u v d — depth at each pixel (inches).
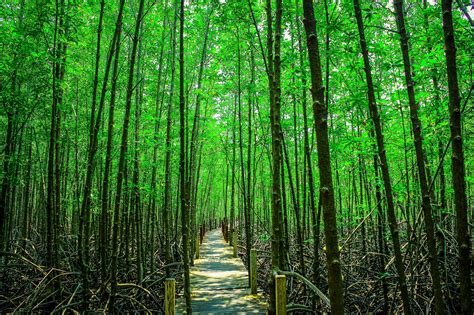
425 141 212.5
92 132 229.0
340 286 77.2
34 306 249.0
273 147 164.2
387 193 123.7
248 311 247.8
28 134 347.6
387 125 258.8
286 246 286.0
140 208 336.8
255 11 254.5
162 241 467.8
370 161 298.0
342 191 449.1
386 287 245.4
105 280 235.3
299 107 395.5
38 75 259.1
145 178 403.2
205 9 354.0
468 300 93.1
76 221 459.2
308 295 248.1
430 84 247.1
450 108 96.4
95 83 222.4
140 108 368.8
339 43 243.9
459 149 94.5
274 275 165.8
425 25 189.3
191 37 360.8
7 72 235.8
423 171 115.0
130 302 278.1
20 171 349.1
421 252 251.8
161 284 335.6
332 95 301.4
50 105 293.6
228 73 386.3
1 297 303.1
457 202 95.2
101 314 214.4
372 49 182.4
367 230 393.4
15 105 257.4
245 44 309.6
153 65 396.2
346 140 240.1
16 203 537.3
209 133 433.1
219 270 395.9
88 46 311.4
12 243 358.9
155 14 332.8
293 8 222.4
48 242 262.8
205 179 919.7
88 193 224.5
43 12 226.5
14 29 223.1
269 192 647.1
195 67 405.7
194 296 287.6
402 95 213.8
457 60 159.5
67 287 320.2
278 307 162.9
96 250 363.6
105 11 295.7
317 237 221.1
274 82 163.3
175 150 373.7
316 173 389.4
